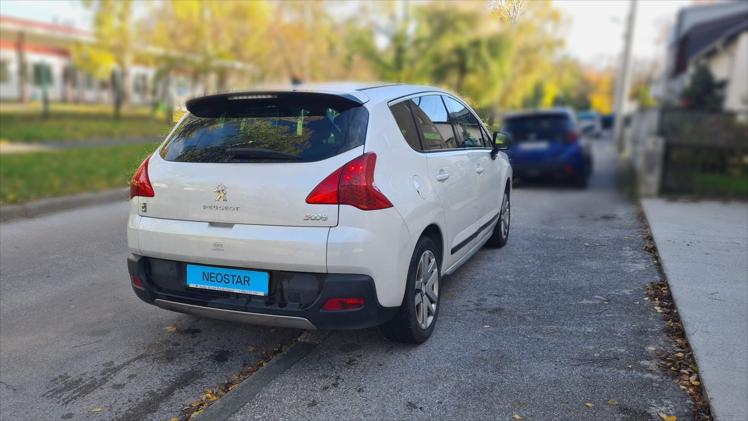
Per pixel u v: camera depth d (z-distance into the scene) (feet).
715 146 28.89
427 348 12.14
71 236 21.45
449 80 77.46
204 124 11.79
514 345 12.15
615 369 10.96
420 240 12.07
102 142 52.65
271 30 76.84
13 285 16.47
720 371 10.36
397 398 10.22
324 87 12.18
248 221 10.52
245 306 10.64
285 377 11.09
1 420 10.09
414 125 12.83
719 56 70.85
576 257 18.33
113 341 13.08
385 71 80.38
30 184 29.32
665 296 14.56
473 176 15.40
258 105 11.60
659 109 32.53
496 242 19.38
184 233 10.96
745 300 13.61
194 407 10.43
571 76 132.98
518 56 81.05
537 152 34.35
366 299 10.35
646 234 20.94
